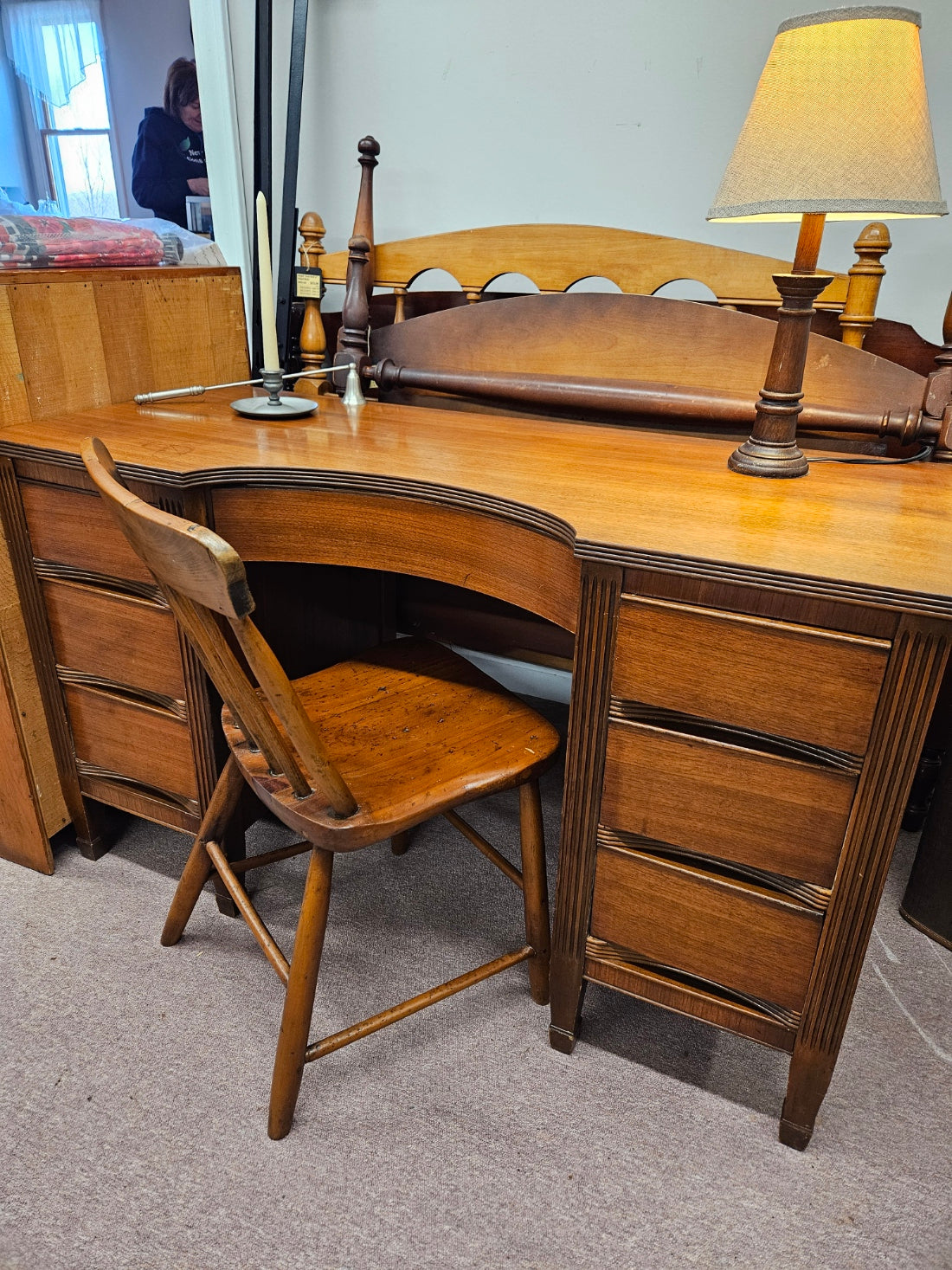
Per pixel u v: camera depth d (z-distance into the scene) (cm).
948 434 111
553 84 143
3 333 117
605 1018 111
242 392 157
